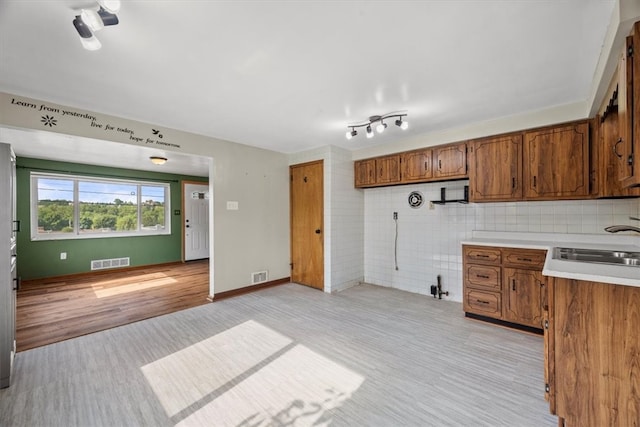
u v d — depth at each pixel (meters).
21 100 2.50
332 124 3.33
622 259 2.23
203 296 4.10
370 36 1.68
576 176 2.71
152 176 6.23
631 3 1.35
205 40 1.71
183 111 2.92
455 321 3.14
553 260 1.83
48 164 4.92
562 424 1.53
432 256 4.08
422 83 2.30
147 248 6.14
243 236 4.25
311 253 4.58
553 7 1.44
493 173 3.21
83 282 4.88
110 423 1.64
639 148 1.35
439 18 1.52
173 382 2.04
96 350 2.51
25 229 4.76
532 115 2.91
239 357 2.39
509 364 2.25
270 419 1.67
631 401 1.35
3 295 1.99
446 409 1.75
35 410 1.75
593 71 2.10
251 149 4.35
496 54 1.88
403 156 4.04
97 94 2.49
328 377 2.09
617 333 1.38
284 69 2.07
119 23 1.54
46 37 1.67
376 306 3.65
